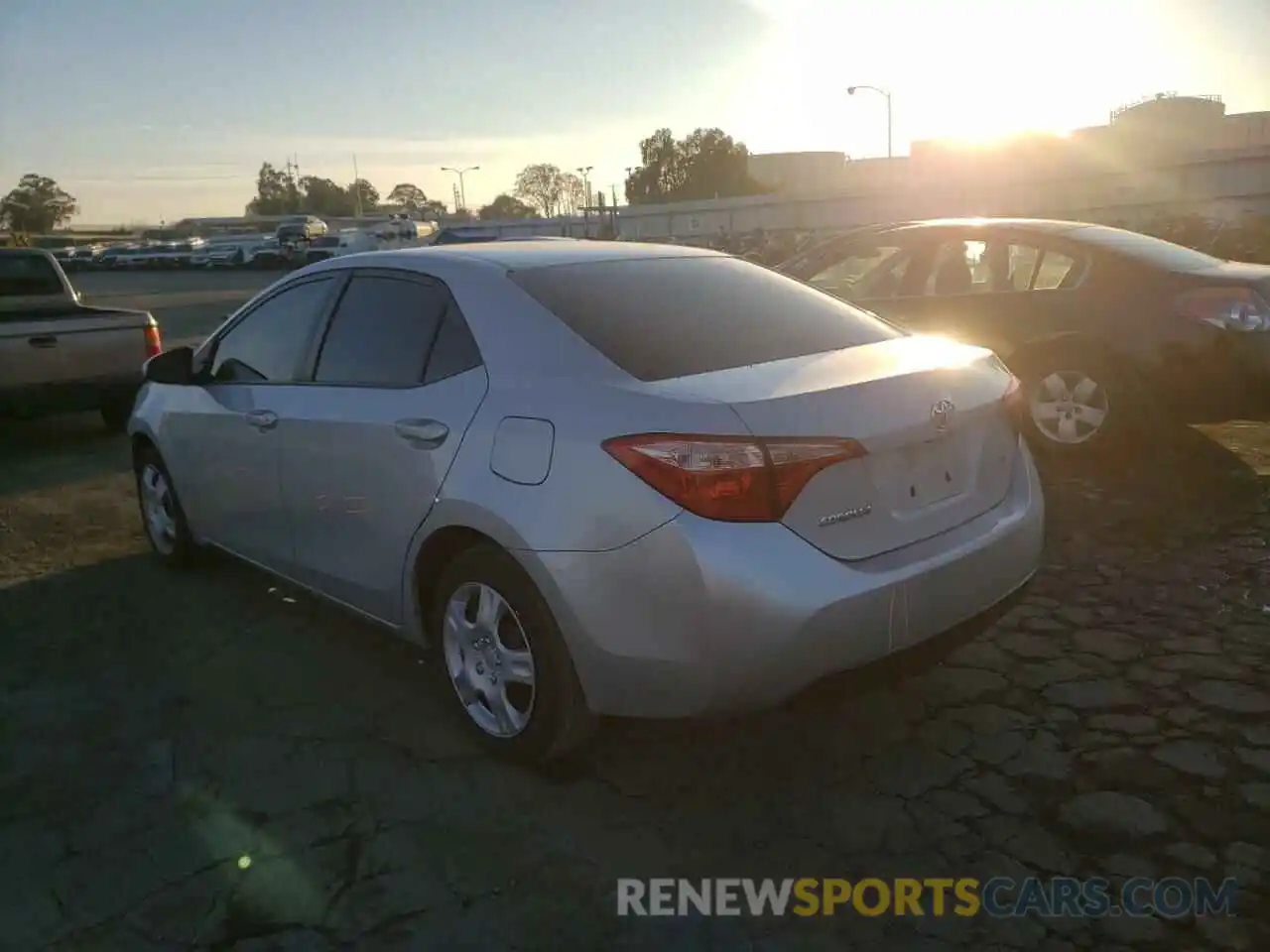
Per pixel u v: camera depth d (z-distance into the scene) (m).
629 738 3.56
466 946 2.61
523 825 3.09
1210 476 6.23
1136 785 3.20
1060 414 6.56
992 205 53.41
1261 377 5.82
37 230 129.38
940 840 2.98
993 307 6.74
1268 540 5.14
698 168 88.88
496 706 3.35
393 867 2.92
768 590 2.72
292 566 4.26
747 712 2.87
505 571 3.15
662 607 2.79
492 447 3.17
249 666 4.21
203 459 4.70
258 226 110.19
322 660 4.25
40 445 8.92
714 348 3.30
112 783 3.38
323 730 3.68
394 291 3.85
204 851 3.01
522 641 3.24
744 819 3.10
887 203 55.72
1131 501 5.83
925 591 2.98
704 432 2.77
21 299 9.51
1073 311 6.44
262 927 2.69
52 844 3.06
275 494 4.20
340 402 3.80
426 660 4.21
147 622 4.70
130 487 7.28
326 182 138.75
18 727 3.75
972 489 3.29
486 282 3.54
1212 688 3.76
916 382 3.14
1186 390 6.08
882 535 2.97
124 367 8.78
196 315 24.00
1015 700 3.73
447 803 3.21
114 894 2.83
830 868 2.88
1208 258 6.57
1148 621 4.32
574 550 2.92
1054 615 4.41
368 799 3.24
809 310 3.80
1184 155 48.56
